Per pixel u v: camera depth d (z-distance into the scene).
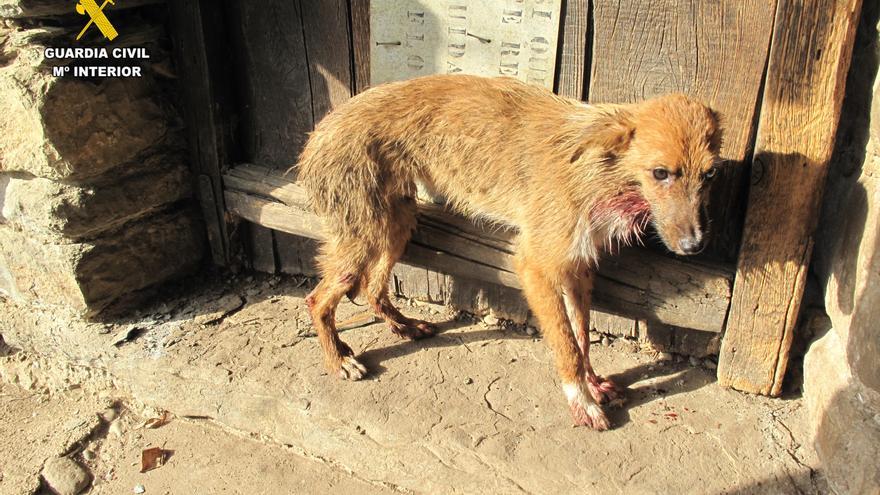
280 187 1.34
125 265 1.37
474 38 1.14
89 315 1.36
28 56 1.16
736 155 1.04
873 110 0.89
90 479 1.22
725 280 1.09
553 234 1.05
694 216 0.91
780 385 1.12
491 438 1.09
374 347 1.29
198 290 1.47
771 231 1.03
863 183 0.95
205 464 1.22
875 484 0.89
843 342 0.97
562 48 1.09
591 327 1.29
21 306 1.43
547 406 1.15
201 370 1.27
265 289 1.47
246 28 1.31
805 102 0.96
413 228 1.22
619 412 1.13
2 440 1.30
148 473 1.21
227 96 1.36
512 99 1.07
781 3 0.93
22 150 1.21
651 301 1.13
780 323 1.08
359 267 1.19
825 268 1.07
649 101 0.96
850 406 0.94
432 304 1.40
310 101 1.31
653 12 1.02
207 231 1.48
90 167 1.25
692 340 1.20
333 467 1.19
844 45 0.92
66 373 1.42
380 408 1.16
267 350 1.30
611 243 1.11
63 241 1.29
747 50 0.98
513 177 1.07
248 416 1.24
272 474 1.19
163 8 1.30
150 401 1.33
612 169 0.98
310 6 1.23
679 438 1.08
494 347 1.28
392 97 1.12
